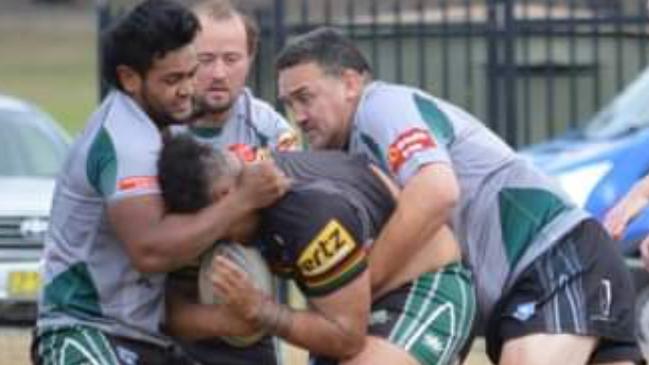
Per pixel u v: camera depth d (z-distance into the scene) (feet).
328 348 81.87
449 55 206.69
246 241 82.12
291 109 88.02
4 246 171.94
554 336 88.38
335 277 80.89
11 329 165.27
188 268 83.61
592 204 152.46
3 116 190.80
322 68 86.63
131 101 82.94
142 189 81.05
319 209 80.64
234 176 80.74
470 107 204.54
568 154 159.43
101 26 184.85
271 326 81.51
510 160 89.45
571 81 207.72
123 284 82.99
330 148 87.81
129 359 83.05
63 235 83.66
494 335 90.22
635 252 141.79
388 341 83.35
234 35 94.84
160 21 81.97
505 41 201.16
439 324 83.97
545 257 88.99
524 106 206.08
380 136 85.25
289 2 302.25
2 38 580.30
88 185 82.53
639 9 204.95
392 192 84.48
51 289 83.87
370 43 201.98
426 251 84.89
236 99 95.61
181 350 84.94
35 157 187.52
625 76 209.46
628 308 90.33
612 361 90.22
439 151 84.74
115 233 82.12
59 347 83.15
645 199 97.81
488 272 89.51
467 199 89.10
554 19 205.05
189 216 80.59
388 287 84.33
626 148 155.02
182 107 83.56
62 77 507.30
